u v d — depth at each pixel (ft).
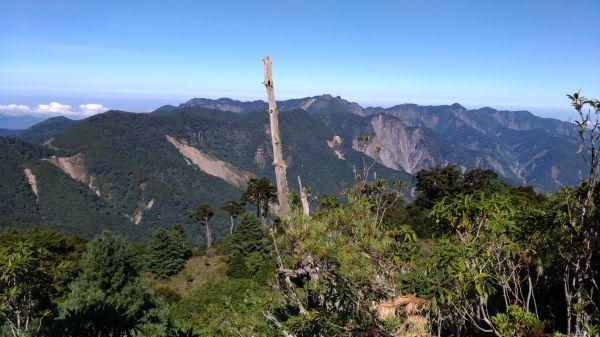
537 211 12.46
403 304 12.26
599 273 11.58
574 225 11.87
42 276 16.66
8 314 15.97
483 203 12.14
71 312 13.78
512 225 11.26
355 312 14.29
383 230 16.52
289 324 15.90
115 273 51.60
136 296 51.42
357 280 14.28
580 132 11.82
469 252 11.01
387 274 14.75
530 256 12.36
